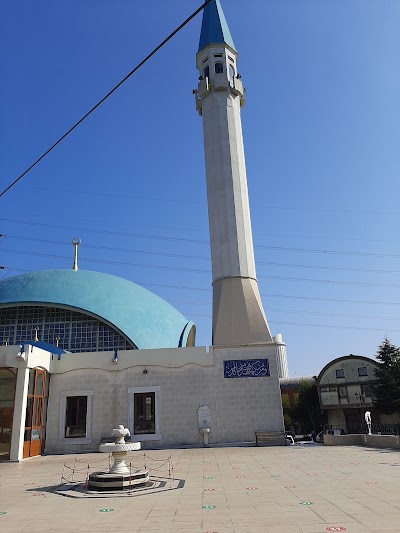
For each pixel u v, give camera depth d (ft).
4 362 72.38
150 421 80.02
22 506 31.24
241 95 108.88
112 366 82.53
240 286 90.63
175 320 114.93
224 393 80.28
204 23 115.55
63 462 63.36
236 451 68.74
